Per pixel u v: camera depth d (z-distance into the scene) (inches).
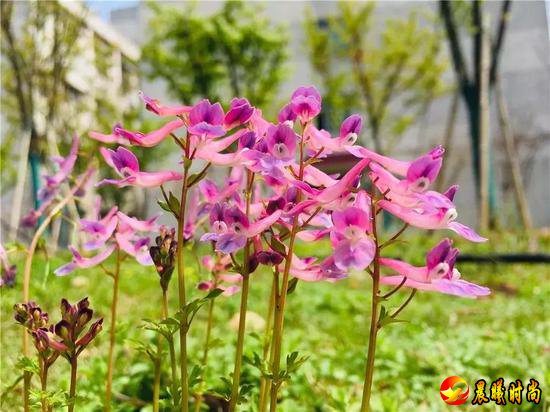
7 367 177.2
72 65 708.0
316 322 321.4
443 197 76.0
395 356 205.2
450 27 932.6
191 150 82.6
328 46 997.8
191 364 173.0
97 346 208.8
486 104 916.6
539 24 997.2
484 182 906.1
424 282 76.7
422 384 186.7
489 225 919.0
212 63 914.7
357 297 396.2
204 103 79.4
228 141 81.3
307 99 80.1
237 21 930.7
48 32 674.2
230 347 200.1
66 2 667.4
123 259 117.5
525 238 751.7
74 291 343.6
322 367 188.2
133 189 838.5
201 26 903.1
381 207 80.2
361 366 201.9
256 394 155.8
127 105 967.0
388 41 967.0
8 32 635.5
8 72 644.1
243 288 86.0
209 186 93.0
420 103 991.6
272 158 79.2
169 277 92.5
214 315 311.9
